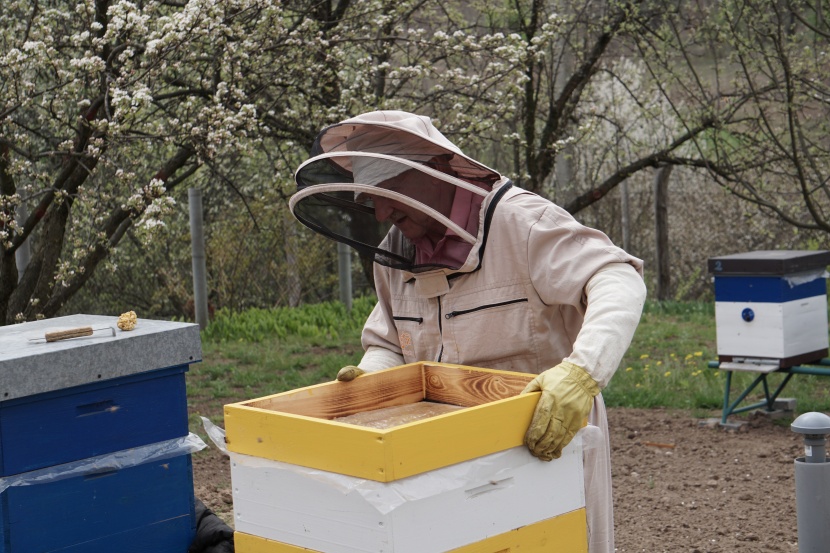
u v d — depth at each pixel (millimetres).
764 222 12852
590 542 2457
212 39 5809
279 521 1963
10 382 2018
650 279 13898
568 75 9742
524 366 2479
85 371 2141
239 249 11484
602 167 13414
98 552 2227
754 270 5980
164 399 2340
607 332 2123
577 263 2297
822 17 7684
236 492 2064
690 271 13742
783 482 5074
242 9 5785
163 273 11258
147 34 5898
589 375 2057
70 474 2158
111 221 6445
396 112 2377
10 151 6402
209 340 10000
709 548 4156
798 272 6008
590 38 9578
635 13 8406
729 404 6855
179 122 6215
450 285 2496
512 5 9156
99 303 11367
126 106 5148
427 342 2600
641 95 11461
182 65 6230
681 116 8992
